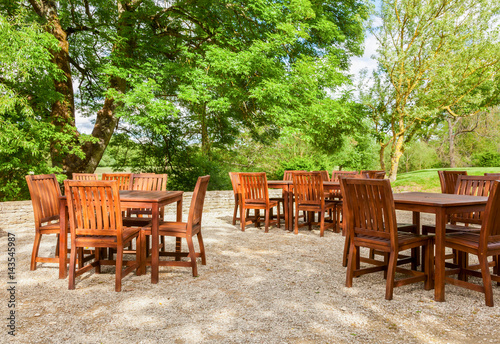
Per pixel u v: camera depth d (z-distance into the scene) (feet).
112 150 47.44
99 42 38.65
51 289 11.38
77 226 11.53
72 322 8.84
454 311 9.54
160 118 33.50
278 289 11.29
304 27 35.86
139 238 13.03
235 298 10.49
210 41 40.22
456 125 110.63
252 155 73.20
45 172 30.30
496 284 12.04
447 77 55.36
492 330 8.38
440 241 10.34
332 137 53.21
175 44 41.29
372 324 8.72
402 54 57.67
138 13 35.99
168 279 12.45
